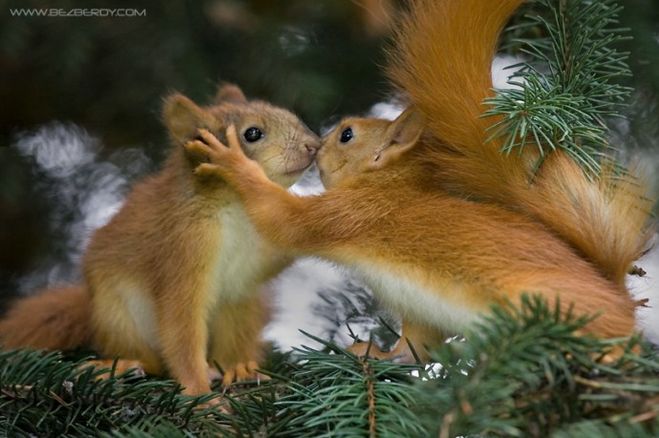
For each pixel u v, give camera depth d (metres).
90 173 13.80
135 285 10.84
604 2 9.84
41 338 11.09
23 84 13.22
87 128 13.61
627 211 8.66
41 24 12.63
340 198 9.62
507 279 8.62
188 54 12.73
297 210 9.66
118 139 13.56
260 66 12.72
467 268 8.84
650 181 8.81
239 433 7.65
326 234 9.52
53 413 8.05
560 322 6.52
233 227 10.62
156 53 12.73
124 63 12.84
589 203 8.66
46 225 13.61
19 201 13.48
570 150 8.75
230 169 9.98
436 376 7.71
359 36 13.05
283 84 12.59
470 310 8.79
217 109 11.00
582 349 6.45
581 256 8.67
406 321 9.61
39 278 13.52
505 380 6.26
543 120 8.48
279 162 10.77
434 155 9.62
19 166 13.36
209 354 11.12
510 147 8.41
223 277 10.78
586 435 5.95
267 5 12.97
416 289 9.07
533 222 8.93
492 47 9.31
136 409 8.22
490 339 6.43
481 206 9.23
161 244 10.65
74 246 13.62
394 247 9.25
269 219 9.70
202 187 10.55
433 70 9.35
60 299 11.30
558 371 6.44
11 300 13.38
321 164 10.54
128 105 13.03
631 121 11.91
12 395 8.09
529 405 6.37
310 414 7.75
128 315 10.84
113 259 10.87
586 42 9.29
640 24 11.84
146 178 11.94
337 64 13.09
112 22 12.75
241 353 11.07
